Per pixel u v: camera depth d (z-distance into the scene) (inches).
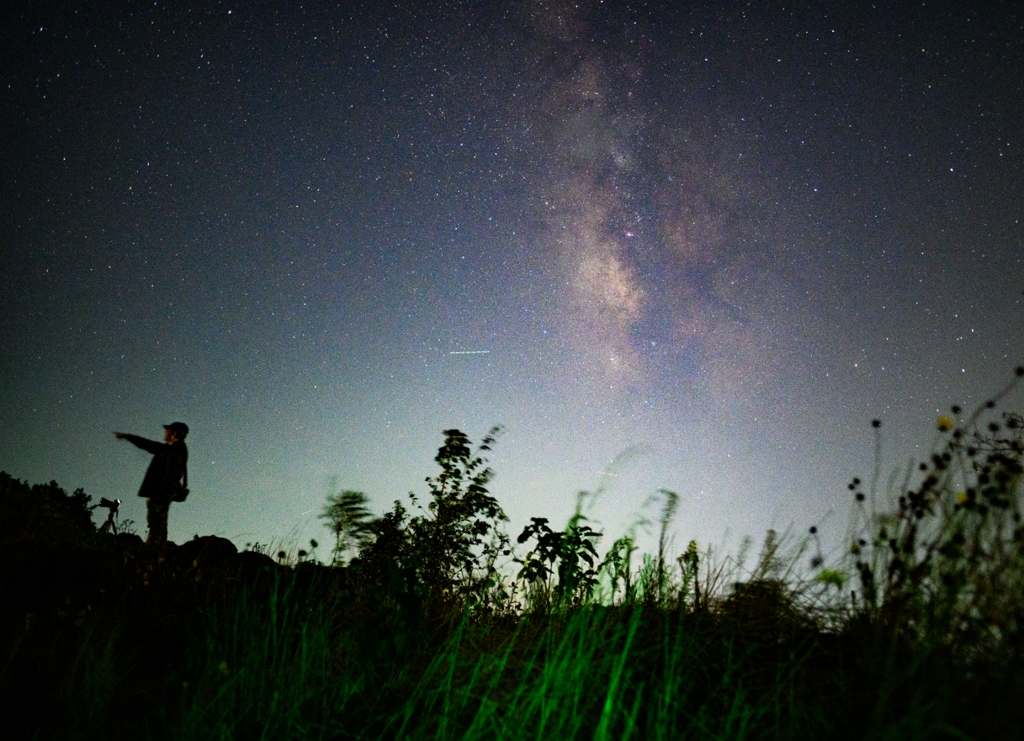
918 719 100.0
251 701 145.4
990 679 103.7
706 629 159.9
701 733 125.3
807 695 131.5
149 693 149.9
